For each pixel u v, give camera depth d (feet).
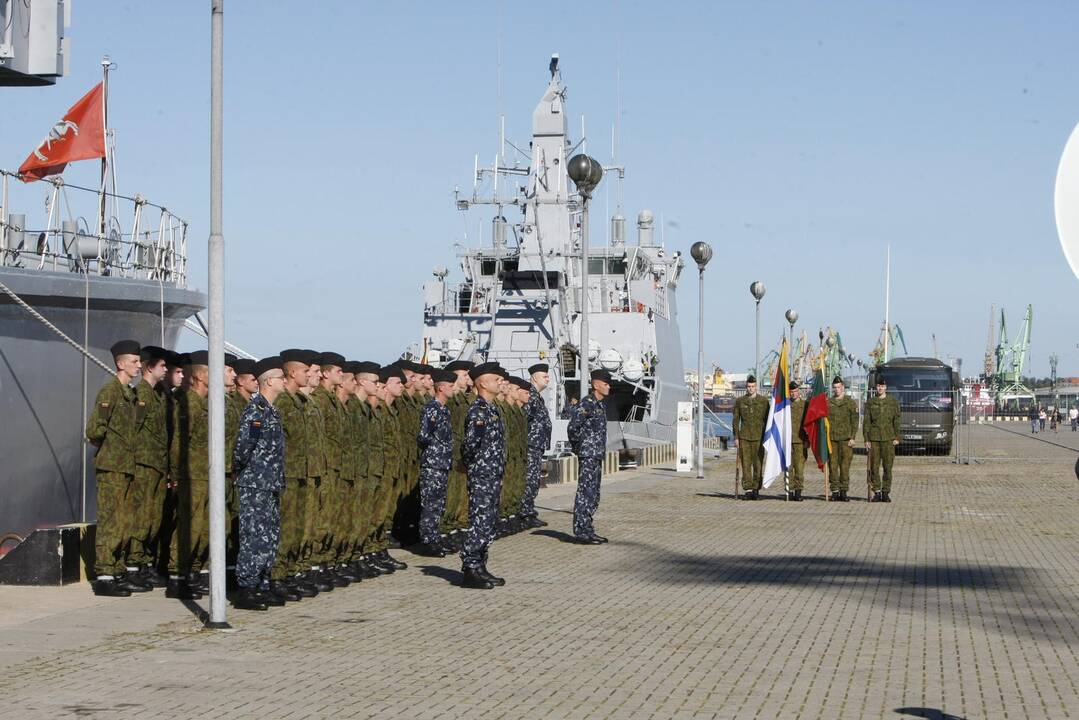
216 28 36.29
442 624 36.83
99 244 54.95
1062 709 26.50
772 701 27.17
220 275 35.99
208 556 42.14
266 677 29.30
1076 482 103.14
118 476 41.47
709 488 97.30
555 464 100.32
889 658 31.99
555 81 129.39
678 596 42.45
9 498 50.11
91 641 33.68
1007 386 584.81
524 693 27.81
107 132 57.98
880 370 154.40
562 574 48.11
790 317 137.59
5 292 48.55
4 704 26.37
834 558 53.16
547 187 127.85
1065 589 44.06
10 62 50.44
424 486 53.88
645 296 133.49
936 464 133.39
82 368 53.72
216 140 36.11
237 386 45.06
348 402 46.78
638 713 26.05
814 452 85.46
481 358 123.24
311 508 43.11
